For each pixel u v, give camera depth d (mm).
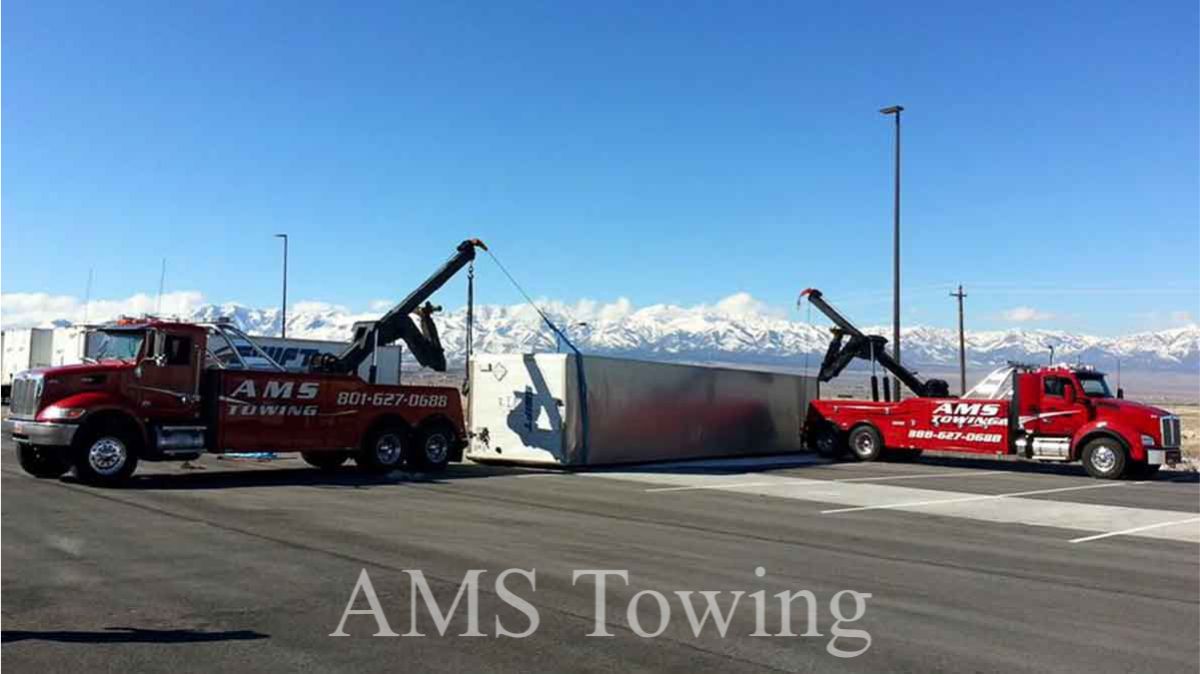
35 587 7992
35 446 16359
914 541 11805
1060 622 7551
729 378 28234
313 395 18484
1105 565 10391
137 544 10102
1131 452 22203
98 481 15750
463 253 23750
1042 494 18203
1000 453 24359
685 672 6020
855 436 26875
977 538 12266
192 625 6875
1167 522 14320
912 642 6844
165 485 16094
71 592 7824
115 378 16062
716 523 12938
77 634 6609
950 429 25188
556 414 22672
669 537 11461
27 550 9641
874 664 6285
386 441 19609
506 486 17641
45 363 33375
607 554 10070
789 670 6113
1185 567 10406
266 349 31156
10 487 14945
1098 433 22703
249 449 17594
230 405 17375
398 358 31641
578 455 22828
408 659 6172
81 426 15617
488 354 24172
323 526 11617
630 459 24438
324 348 32938
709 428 27297
